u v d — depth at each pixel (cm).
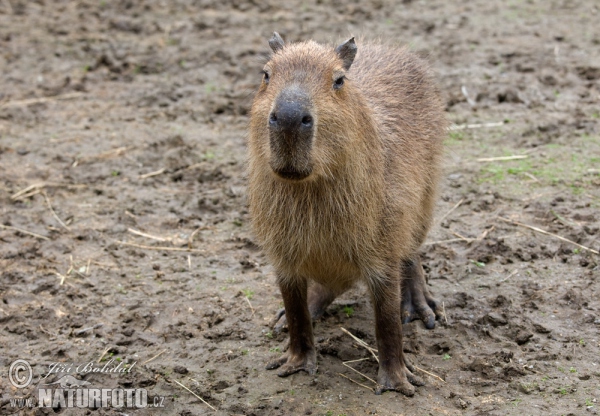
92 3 1981
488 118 1353
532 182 1157
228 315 909
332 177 713
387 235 763
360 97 740
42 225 1100
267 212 751
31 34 1791
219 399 770
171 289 962
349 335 860
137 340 869
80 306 927
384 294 768
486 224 1062
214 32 1780
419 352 830
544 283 930
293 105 650
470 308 892
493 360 793
